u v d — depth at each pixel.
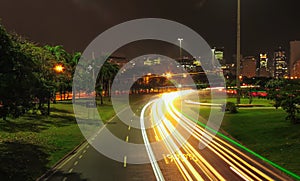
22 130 39.09
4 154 26.88
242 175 21.67
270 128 37.12
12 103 22.73
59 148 31.12
